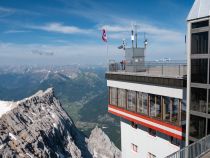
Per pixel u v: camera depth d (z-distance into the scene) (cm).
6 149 10788
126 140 3738
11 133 12206
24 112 14862
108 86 3844
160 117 2875
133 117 3328
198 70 2230
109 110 3878
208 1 2153
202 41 2173
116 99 3688
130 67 3575
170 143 2936
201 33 2178
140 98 3181
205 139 1967
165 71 3136
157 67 3697
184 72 2903
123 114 3528
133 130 3559
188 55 2319
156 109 2931
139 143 3462
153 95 2964
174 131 2683
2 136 11562
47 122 15575
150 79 2941
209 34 2108
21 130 12862
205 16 2122
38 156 11831
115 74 3625
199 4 2220
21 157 10931
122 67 3800
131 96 3353
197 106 2277
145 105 3103
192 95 2319
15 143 11612
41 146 12662
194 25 2238
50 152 12862
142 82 3102
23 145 11706
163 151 3053
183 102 2561
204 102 2203
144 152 3381
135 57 3566
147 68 3600
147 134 3300
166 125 2784
